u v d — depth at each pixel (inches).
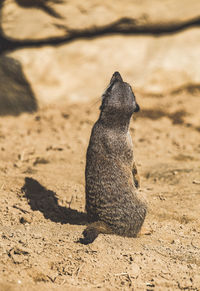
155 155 794.8
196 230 539.5
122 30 1096.2
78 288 396.5
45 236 478.9
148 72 1080.8
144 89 1075.3
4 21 1026.1
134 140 879.7
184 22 1099.3
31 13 1029.2
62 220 555.2
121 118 493.0
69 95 1055.6
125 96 491.8
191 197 618.8
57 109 1036.5
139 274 425.4
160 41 1119.0
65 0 1027.9
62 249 450.6
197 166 729.6
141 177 695.1
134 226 496.4
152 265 439.5
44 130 929.5
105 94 498.3
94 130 503.8
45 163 733.9
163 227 543.2
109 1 1051.9
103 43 1086.4
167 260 455.2
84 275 419.2
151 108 1037.2
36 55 1042.1
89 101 1055.6
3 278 395.2
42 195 604.7
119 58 1084.5
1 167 692.1
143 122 991.6
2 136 874.1
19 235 475.2
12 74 1024.9
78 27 1056.8
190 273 433.7
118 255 447.8
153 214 579.2
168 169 713.6
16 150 786.2
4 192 600.4
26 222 524.4
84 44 1075.9
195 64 1091.3
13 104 1034.1
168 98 1078.4
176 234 527.5
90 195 500.7
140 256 450.0
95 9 1050.7
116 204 490.3
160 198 619.2
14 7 1022.4
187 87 1098.7
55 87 1051.3
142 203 501.0
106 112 493.4
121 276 421.1
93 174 497.7
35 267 416.5
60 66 1056.8
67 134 903.1
